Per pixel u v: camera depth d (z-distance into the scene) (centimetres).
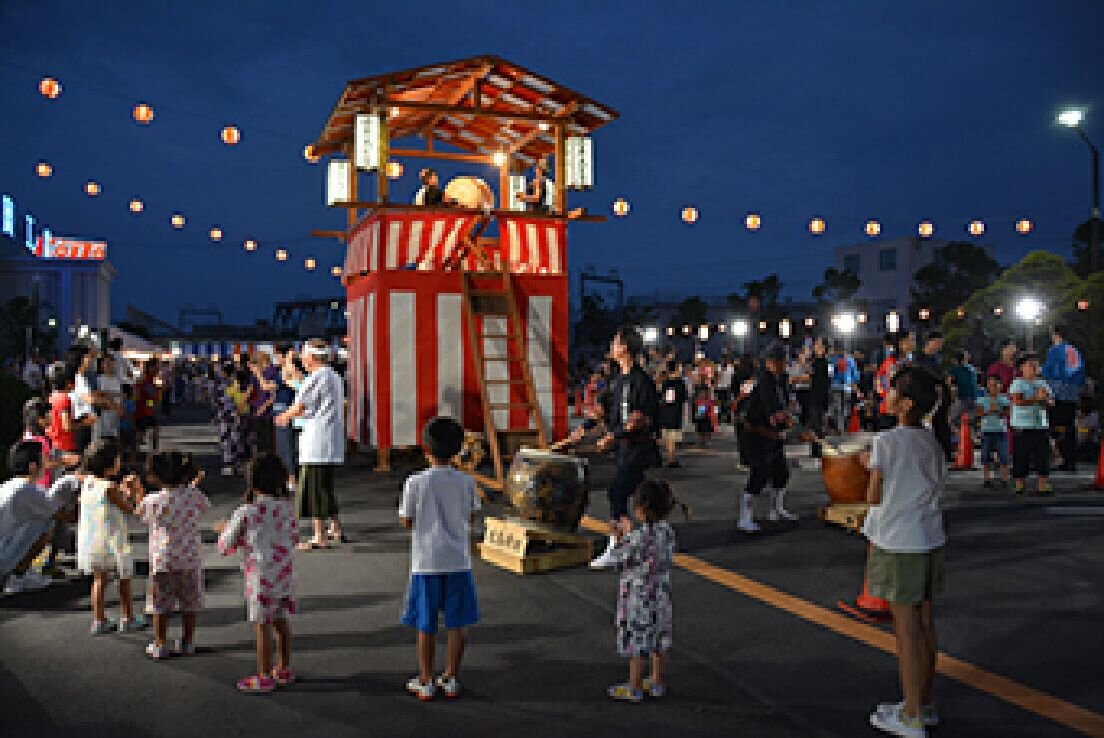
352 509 965
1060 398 1238
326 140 1345
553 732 392
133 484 541
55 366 898
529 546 732
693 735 389
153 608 484
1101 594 616
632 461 696
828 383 1487
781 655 495
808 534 832
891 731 387
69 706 421
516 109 1295
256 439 1212
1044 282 2467
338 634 532
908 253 6075
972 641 519
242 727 396
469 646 510
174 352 5466
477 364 1121
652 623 426
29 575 646
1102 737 386
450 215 1152
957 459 1298
